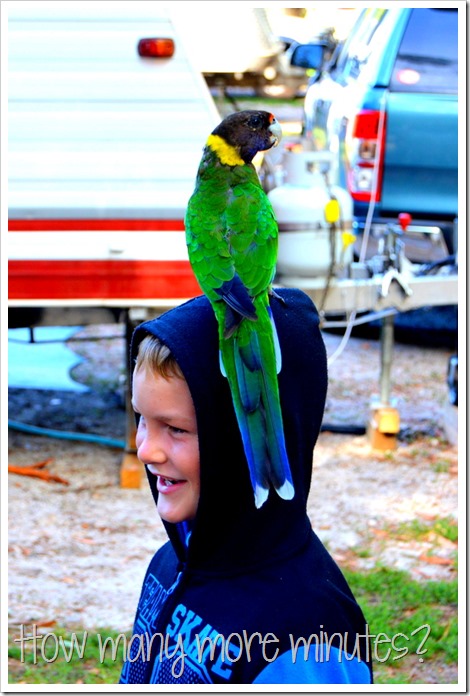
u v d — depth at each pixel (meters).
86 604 5.59
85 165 6.85
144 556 6.21
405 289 7.32
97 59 6.79
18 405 8.86
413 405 9.09
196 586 2.59
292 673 2.41
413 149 9.36
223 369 2.43
